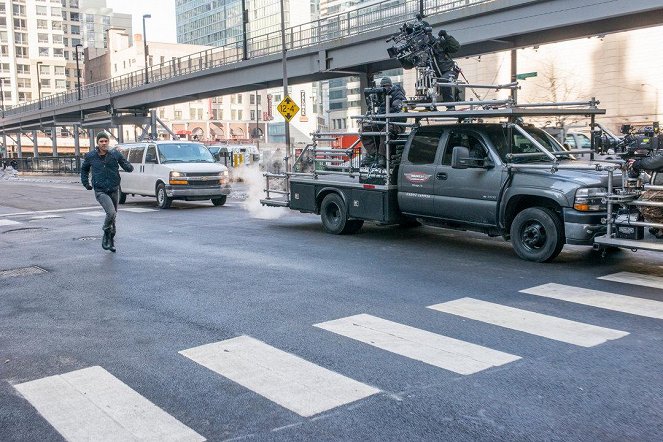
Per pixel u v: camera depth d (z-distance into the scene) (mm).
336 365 5379
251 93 127938
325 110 130250
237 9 136625
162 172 19703
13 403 4746
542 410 4422
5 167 70000
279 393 4801
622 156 9125
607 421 4234
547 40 29656
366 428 4188
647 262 9562
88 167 11484
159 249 11695
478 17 28797
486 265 9516
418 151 11148
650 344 5805
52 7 160500
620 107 52906
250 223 15430
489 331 6266
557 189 9094
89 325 6797
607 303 7238
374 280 8625
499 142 10102
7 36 154375
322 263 9930
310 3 127312
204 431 4195
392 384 4934
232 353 5746
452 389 4812
